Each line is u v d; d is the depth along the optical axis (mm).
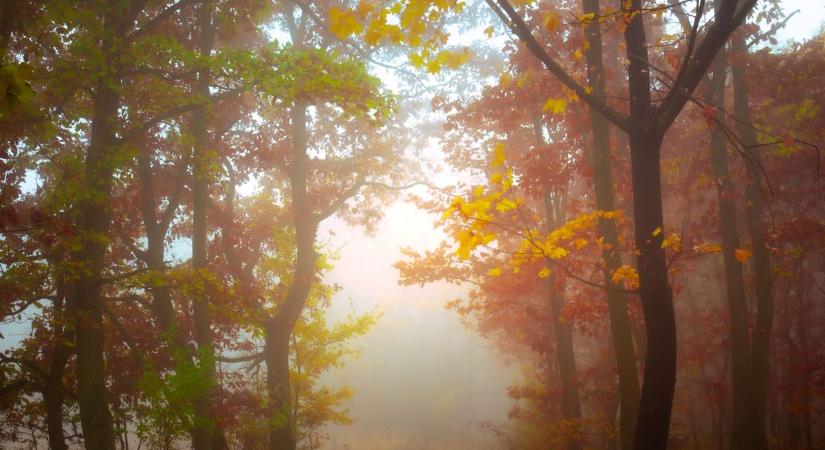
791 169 11766
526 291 11312
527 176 9953
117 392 12891
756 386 9609
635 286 5191
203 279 10289
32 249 9836
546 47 10000
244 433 13180
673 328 4086
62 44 9242
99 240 8445
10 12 7754
